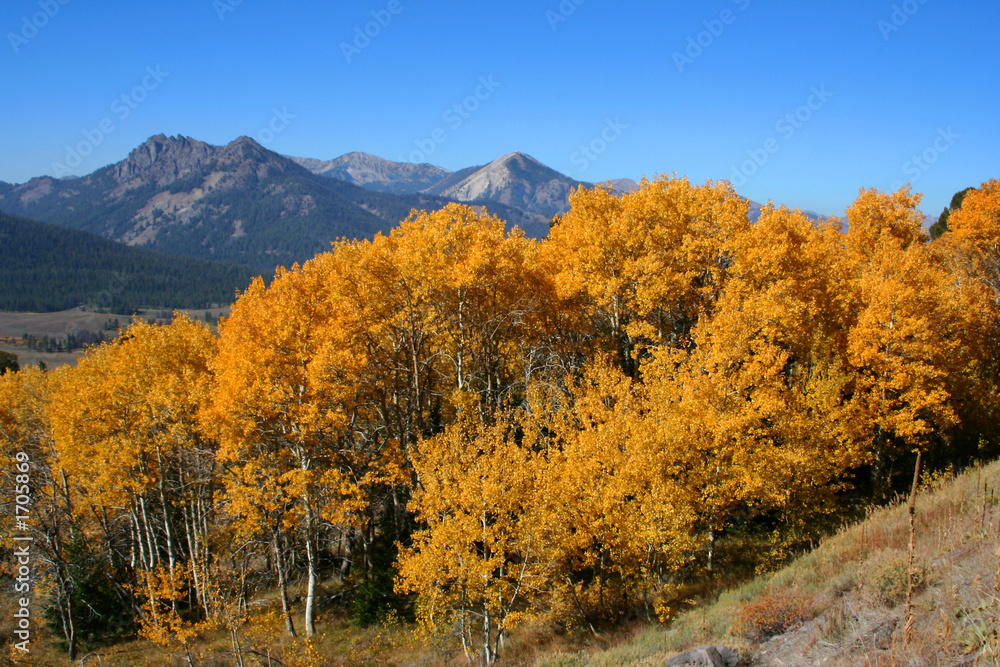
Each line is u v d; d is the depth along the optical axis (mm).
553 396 22969
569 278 26266
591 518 17453
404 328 24016
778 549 18922
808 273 24141
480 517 17000
